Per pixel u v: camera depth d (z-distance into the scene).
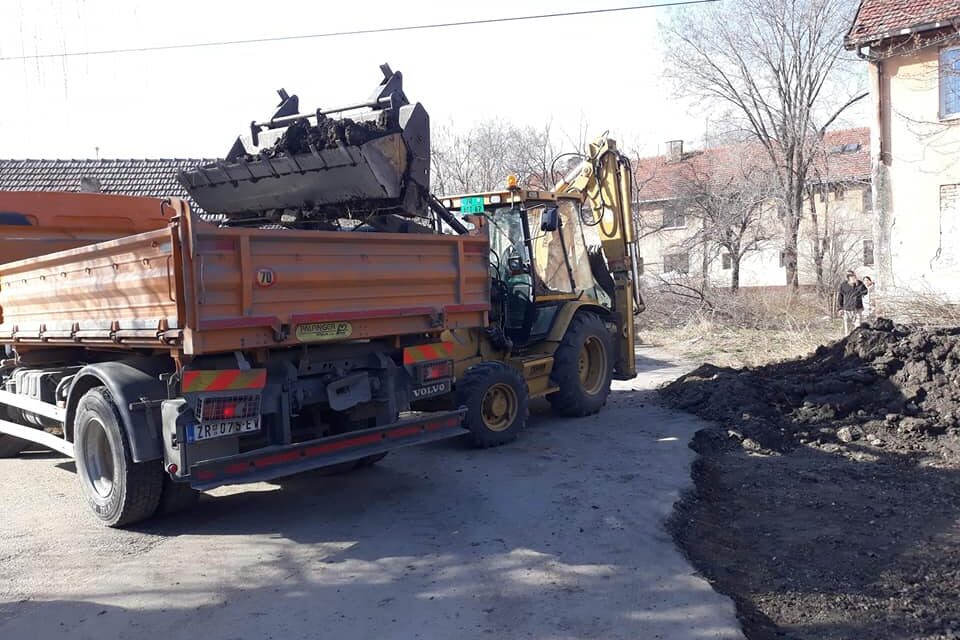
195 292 4.97
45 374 6.72
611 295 10.48
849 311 16.19
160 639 4.09
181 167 22.58
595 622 4.14
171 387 5.33
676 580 4.65
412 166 6.70
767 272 33.97
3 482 7.28
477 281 7.07
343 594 4.60
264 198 7.29
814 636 4.02
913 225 18.28
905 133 18.27
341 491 6.75
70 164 22.84
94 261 5.91
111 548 5.45
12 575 4.96
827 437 7.92
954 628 4.05
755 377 9.88
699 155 32.28
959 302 14.90
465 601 4.45
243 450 5.74
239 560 5.18
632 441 8.12
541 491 6.47
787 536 5.44
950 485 6.41
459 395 7.80
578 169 10.91
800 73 25.02
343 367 6.25
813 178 26.73
